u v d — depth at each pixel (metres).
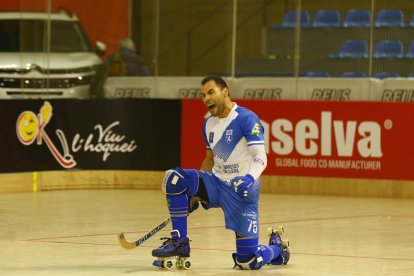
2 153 35.12
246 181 17.98
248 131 18.70
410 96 36.19
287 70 38.34
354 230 26.62
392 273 19.53
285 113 36.19
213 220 28.31
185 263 19.44
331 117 35.75
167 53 39.34
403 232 26.33
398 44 37.47
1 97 38.09
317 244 23.81
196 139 37.03
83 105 37.06
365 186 35.72
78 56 39.22
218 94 18.91
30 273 19.08
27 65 38.25
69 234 25.20
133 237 24.78
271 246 19.97
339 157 35.81
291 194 36.22
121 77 39.44
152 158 37.41
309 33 38.28
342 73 38.00
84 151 37.12
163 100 37.34
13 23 39.34
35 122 35.94
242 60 38.66
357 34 38.00
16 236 24.75
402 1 37.62
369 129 35.50
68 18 39.50
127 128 37.41
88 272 19.14
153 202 33.19
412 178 35.25
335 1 38.59
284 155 36.25
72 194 35.38
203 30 39.00
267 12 38.62
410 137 35.22
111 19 39.75
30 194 35.12
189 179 18.95
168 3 39.31
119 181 37.56
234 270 19.41
